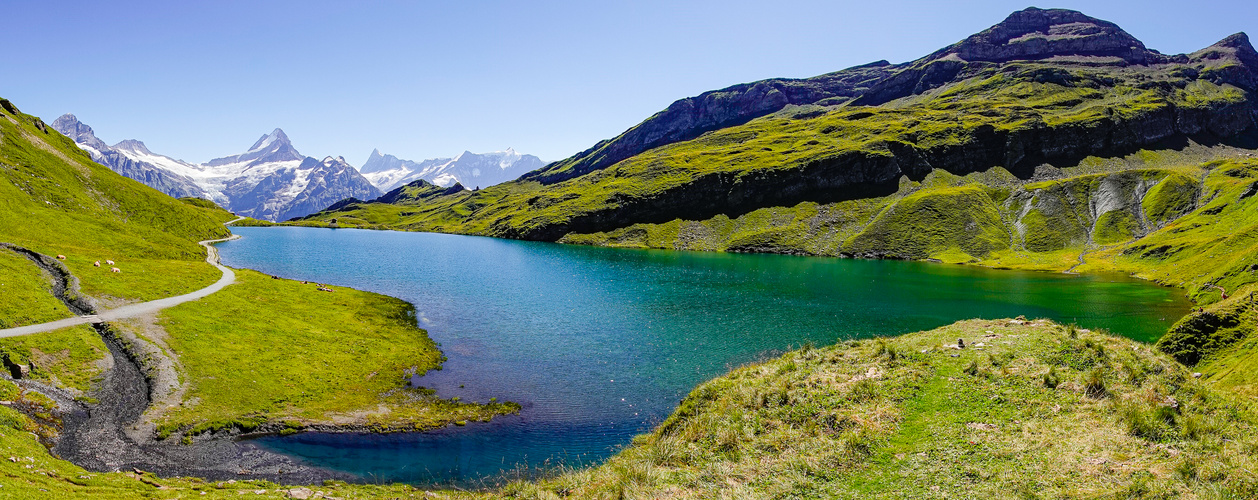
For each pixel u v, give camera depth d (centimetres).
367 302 8419
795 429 2422
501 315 8069
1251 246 9650
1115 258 15350
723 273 13562
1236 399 2308
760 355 6109
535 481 3166
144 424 3747
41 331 4628
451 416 4406
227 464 3409
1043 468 1758
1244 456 1700
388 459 3619
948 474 1809
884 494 1736
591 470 2628
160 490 2664
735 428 2517
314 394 4622
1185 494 1489
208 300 6662
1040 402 2338
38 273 6172
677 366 5719
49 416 3606
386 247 19338
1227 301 4309
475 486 3219
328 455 3641
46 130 15525
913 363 2975
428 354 6041
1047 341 3058
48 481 2448
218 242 16325
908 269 15050
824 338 6838
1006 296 10288
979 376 2691
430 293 9881
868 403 2528
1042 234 18762
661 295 9981
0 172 10275
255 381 4631
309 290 8569
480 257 16662
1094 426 2064
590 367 5666
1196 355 3972
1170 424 2005
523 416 4434
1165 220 18250
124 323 5278
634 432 4138
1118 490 1540
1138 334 7225
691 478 2061
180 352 4884
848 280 12494
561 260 16288
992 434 2080
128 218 12656
